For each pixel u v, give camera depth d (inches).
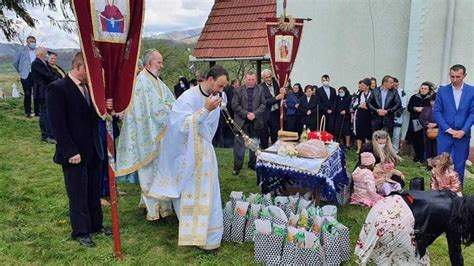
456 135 215.3
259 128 255.4
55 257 148.3
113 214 146.3
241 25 514.0
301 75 429.1
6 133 346.9
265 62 540.1
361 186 211.8
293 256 141.6
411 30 343.9
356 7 391.5
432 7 333.7
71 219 158.6
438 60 338.3
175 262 147.2
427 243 119.5
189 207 152.4
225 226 165.0
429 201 117.6
